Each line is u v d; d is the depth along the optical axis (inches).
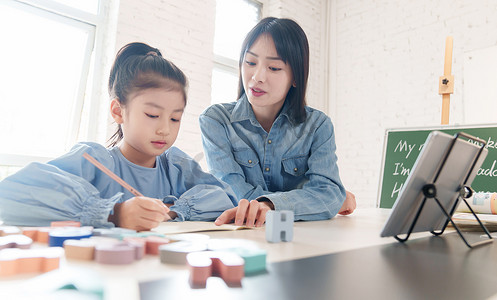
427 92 120.8
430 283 12.0
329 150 43.6
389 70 131.6
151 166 38.5
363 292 10.6
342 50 146.6
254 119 44.4
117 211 25.2
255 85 39.8
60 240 15.8
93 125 95.9
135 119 34.1
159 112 34.3
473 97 107.1
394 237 22.0
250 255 12.9
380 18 136.3
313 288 10.8
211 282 11.2
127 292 9.4
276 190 45.8
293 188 45.8
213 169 42.5
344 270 13.4
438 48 119.4
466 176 25.5
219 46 129.1
